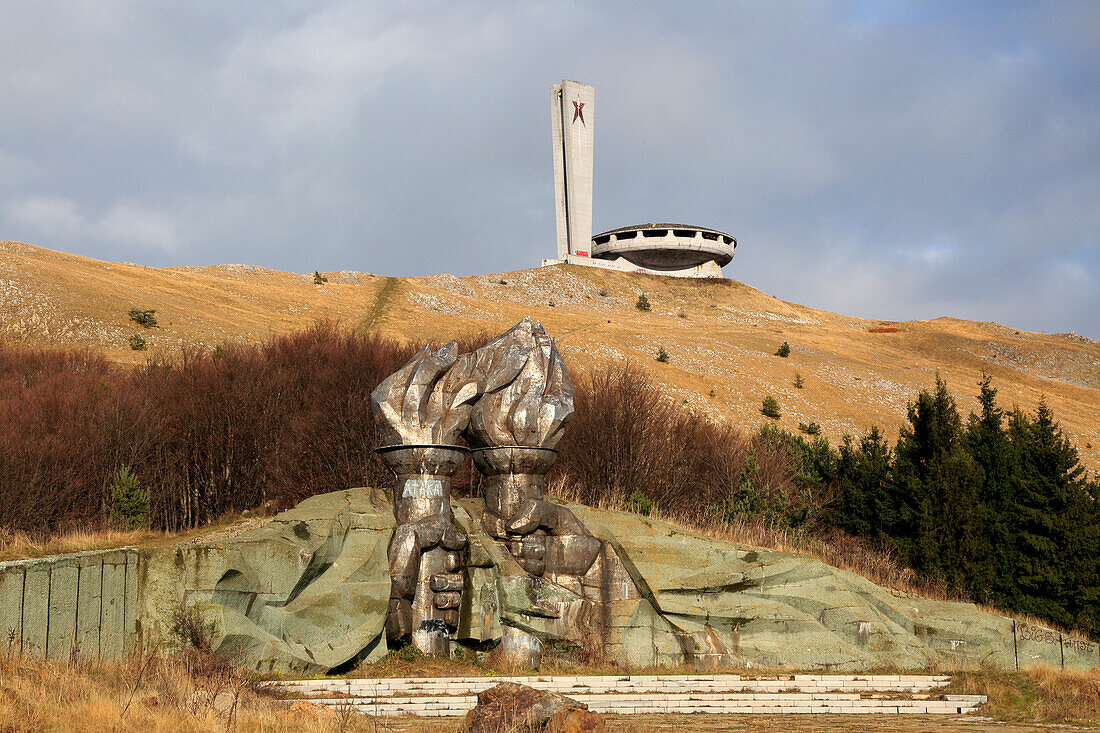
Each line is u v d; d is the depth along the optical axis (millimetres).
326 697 17016
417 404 23016
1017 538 31875
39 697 12492
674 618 23734
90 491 30359
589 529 24312
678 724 17078
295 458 32531
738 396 74562
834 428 72375
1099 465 70438
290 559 19391
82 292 74500
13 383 39000
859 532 34656
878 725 17484
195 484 33156
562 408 23953
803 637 23938
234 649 17500
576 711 12031
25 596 14836
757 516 32219
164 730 11914
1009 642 25266
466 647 22188
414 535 21812
